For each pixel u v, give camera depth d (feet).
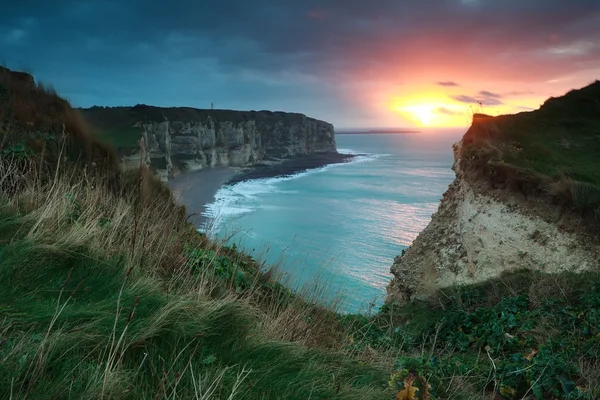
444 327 29.76
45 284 10.80
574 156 44.88
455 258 47.39
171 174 305.94
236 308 12.37
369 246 154.40
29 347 7.97
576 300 28.27
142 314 10.41
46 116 24.85
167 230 18.67
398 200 268.41
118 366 8.43
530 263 38.73
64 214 14.74
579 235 36.11
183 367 9.41
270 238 156.87
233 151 446.60
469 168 49.16
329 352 13.73
